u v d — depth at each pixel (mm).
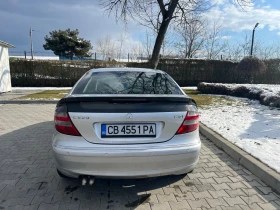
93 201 2176
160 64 15047
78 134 1950
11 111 6641
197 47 21234
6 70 11109
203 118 5262
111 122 1954
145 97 2039
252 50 18422
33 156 3254
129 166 1948
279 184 2311
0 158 3178
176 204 2133
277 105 6473
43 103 8117
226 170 2834
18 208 2045
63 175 2266
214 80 15656
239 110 6199
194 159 2150
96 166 1932
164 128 2025
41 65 14000
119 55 26562
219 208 2072
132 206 2104
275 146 3312
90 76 2838
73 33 34656
